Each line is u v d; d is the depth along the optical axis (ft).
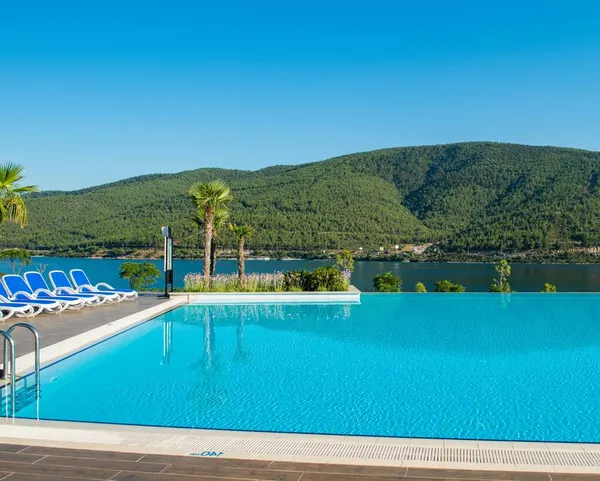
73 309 37.14
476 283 204.74
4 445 12.05
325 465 10.97
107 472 10.56
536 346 28.22
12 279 36.83
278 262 245.24
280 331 32.17
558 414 17.43
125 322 31.76
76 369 22.48
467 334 31.50
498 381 21.33
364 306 43.96
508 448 11.91
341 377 21.72
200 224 58.34
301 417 16.90
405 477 10.37
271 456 11.46
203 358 24.85
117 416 16.61
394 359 25.00
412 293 51.55
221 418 16.70
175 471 10.64
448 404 18.35
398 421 16.65
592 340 29.73
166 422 16.22
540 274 232.94
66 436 12.66
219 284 50.98
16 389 18.93
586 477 10.32
